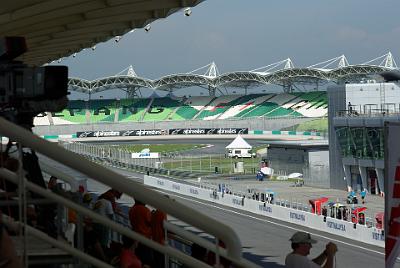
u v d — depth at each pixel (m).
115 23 25.58
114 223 3.14
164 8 20.73
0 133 2.92
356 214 39.31
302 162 77.06
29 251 3.97
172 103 154.38
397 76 65.56
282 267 29.25
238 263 2.89
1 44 7.54
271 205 47.84
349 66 141.12
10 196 4.05
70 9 20.03
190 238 4.57
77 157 2.93
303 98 146.62
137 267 5.79
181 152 122.12
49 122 144.12
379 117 56.59
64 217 5.54
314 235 39.25
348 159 62.72
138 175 82.00
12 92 7.99
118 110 150.88
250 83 160.88
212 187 64.75
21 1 18.67
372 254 32.88
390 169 8.17
